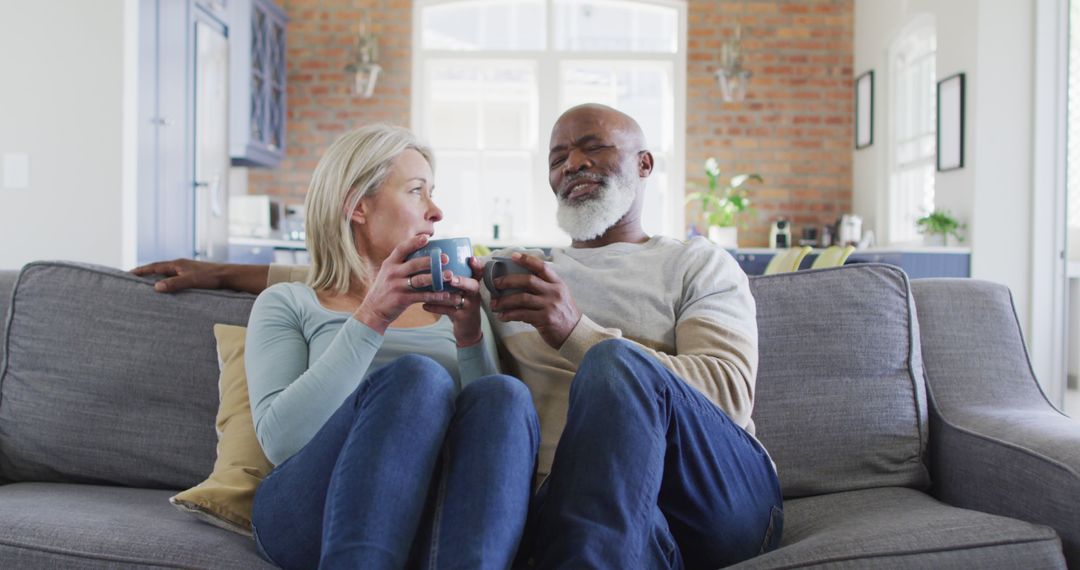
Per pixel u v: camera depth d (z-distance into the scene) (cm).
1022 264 531
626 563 118
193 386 180
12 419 180
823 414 178
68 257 374
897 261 548
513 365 176
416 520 120
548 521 126
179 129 451
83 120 373
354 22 723
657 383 131
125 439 177
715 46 726
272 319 159
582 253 188
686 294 174
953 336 189
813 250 638
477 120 736
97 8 372
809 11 724
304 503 129
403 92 725
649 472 124
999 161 530
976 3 532
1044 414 172
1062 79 519
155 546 134
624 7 733
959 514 143
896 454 177
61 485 177
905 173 659
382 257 173
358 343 141
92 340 181
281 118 707
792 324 183
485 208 735
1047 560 132
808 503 171
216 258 505
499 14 731
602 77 737
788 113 727
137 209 398
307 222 171
